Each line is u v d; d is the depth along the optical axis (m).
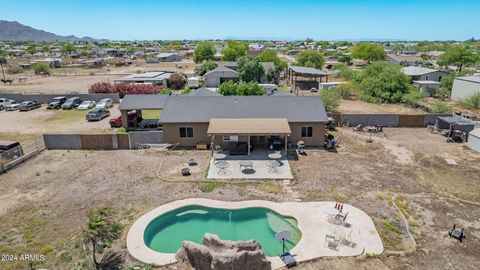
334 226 17.52
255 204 19.92
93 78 79.25
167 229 18.02
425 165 26.41
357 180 23.50
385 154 28.88
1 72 92.62
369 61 110.94
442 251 15.73
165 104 32.66
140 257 15.18
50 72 91.00
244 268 13.70
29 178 24.05
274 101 31.81
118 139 30.27
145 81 59.44
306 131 30.09
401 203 20.23
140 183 23.19
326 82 64.06
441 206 20.00
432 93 54.94
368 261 14.93
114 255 15.41
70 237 16.92
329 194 21.34
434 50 160.00
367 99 52.50
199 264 14.33
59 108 47.94
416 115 37.81
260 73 65.94
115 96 51.72
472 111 44.22
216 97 32.38
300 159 27.44
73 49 176.62
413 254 15.47
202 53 109.75
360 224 17.73
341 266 14.59
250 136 29.67
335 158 27.75
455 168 25.80
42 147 29.88
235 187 22.45
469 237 16.86
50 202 20.58
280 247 16.33
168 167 25.97
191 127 29.97
